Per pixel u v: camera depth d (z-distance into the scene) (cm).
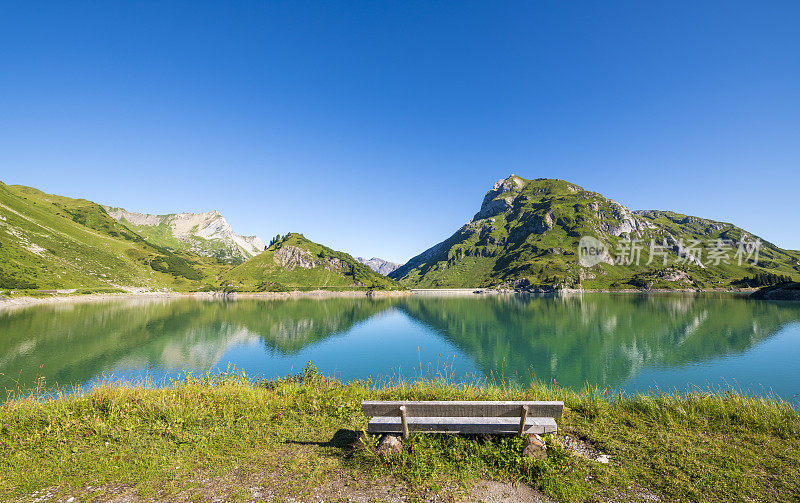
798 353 4991
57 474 679
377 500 583
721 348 5425
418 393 1141
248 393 1166
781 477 633
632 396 1158
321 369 4219
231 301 18588
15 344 5831
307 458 726
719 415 937
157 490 623
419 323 9219
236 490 618
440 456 692
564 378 3806
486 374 3944
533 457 663
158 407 995
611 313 10981
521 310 12519
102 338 6538
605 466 678
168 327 8288
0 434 859
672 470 659
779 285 15425
